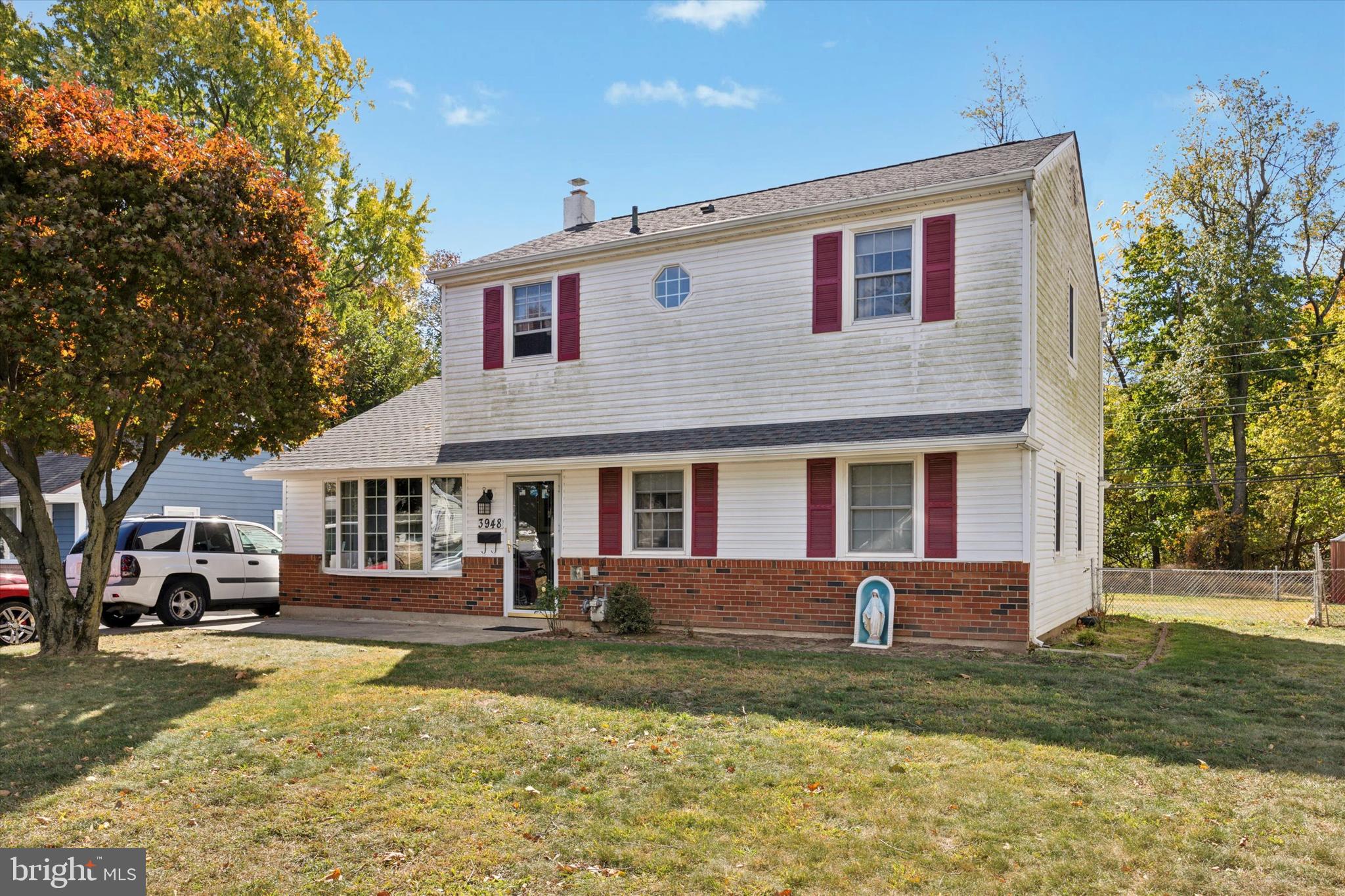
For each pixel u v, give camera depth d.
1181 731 6.71
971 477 11.39
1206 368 29.41
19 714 7.70
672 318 13.95
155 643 12.24
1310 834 4.69
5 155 9.20
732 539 12.98
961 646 11.28
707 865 4.39
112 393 9.38
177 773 5.89
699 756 6.14
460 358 16.09
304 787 5.61
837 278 12.62
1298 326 30.16
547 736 6.69
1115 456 34.06
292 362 11.61
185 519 16.05
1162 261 31.97
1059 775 5.66
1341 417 28.08
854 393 12.43
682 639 12.38
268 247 11.02
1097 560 18.38
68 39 24.98
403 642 12.12
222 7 25.14
